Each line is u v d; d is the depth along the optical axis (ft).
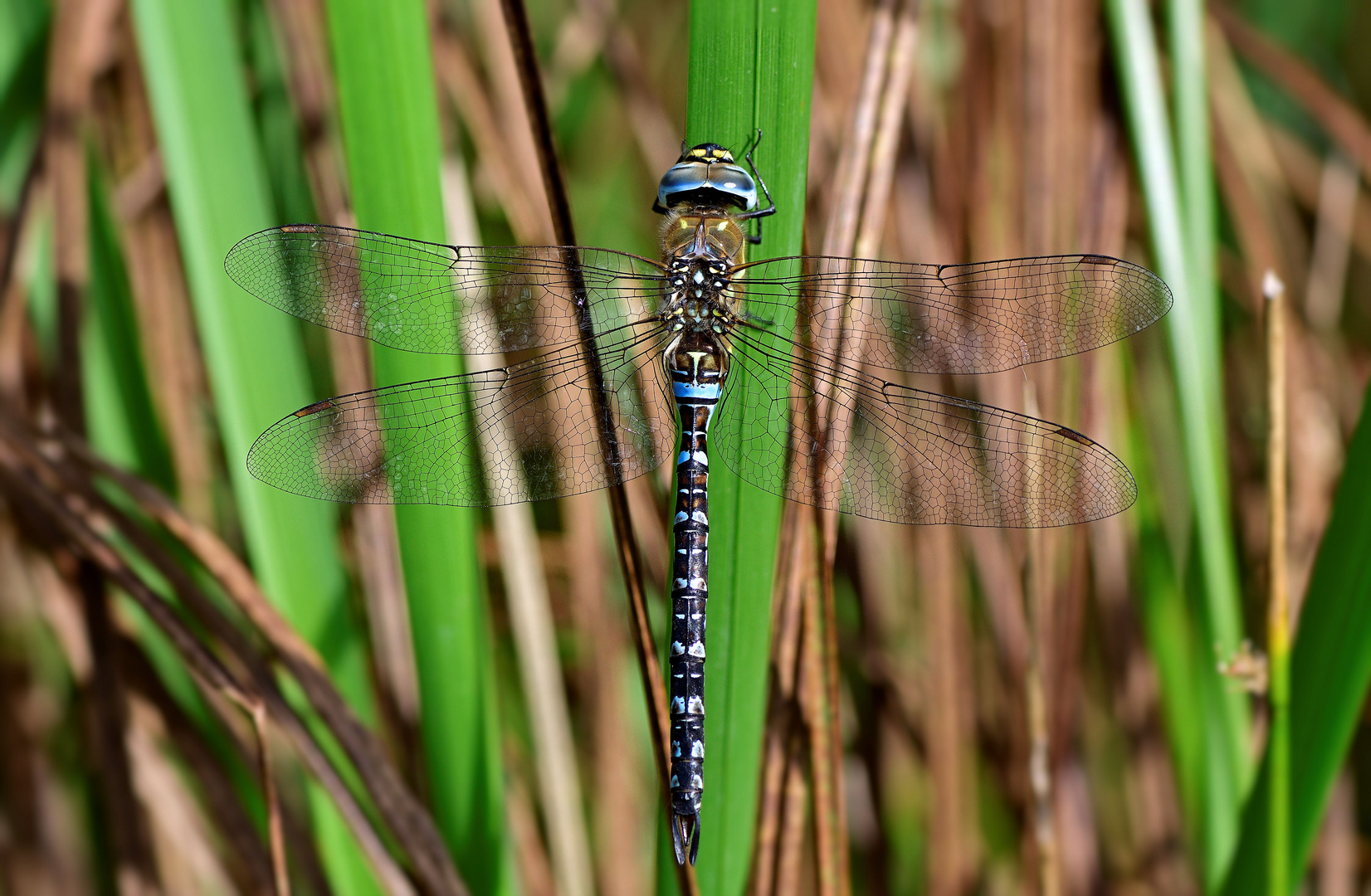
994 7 1.95
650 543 1.96
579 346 1.88
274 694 1.87
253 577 1.94
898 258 1.96
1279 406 1.83
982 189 1.96
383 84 1.83
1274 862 1.85
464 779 1.86
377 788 1.86
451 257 1.86
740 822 1.83
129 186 1.96
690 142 1.82
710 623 1.82
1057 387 1.93
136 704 1.94
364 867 1.90
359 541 1.93
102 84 1.96
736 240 1.89
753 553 1.83
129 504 1.94
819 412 1.87
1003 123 1.96
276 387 1.88
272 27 1.93
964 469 1.87
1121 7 1.89
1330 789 1.85
